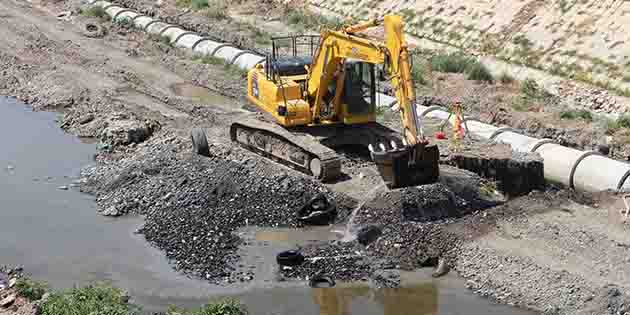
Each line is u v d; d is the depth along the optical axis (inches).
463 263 746.2
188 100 1239.5
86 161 1047.0
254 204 866.8
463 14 1470.2
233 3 1802.4
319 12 1705.2
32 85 1350.9
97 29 1622.8
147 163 978.7
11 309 675.4
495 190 887.7
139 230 847.7
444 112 1104.8
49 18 1736.0
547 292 690.2
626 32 1249.4
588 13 1312.7
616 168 898.7
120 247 813.9
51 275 763.4
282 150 956.6
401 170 768.3
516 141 991.0
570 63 1261.1
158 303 707.4
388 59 786.8
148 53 1494.8
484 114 1152.8
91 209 905.5
